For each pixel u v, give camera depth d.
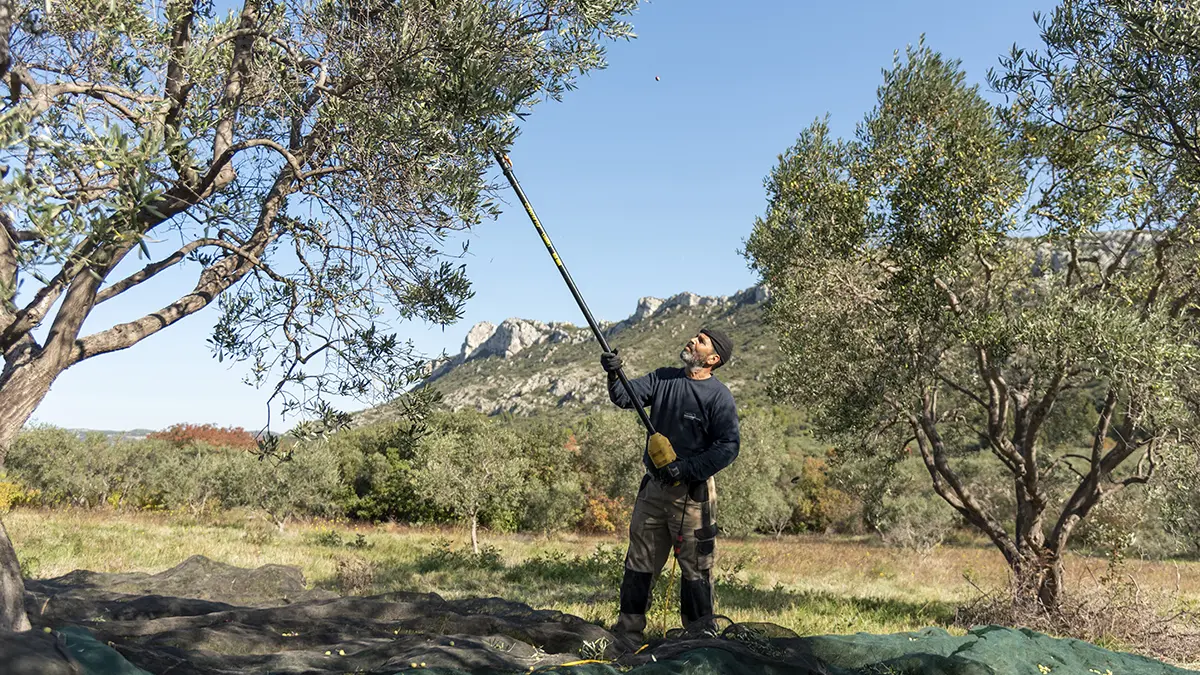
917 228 9.31
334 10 4.07
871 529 46.94
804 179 10.42
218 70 4.30
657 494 4.67
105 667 2.26
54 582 6.72
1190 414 8.65
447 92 3.61
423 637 4.17
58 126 3.16
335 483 29.55
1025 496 10.03
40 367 3.33
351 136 4.02
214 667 3.31
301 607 4.84
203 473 33.94
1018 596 8.87
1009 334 8.67
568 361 197.12
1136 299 9.73
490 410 174.50
